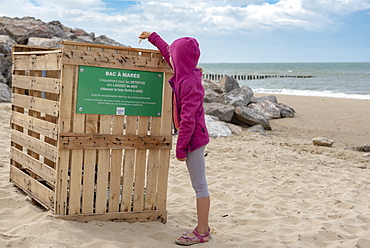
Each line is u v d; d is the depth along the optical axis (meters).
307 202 6.01
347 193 6.69
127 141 4.07
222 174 7.30
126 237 3.72
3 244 3.31
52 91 4.04
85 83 3.87
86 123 3.92
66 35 26.70
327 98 26.95
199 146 3.74
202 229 3.86
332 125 16.48
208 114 13.83
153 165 4.22
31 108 4.64
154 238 3.86
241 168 7.93
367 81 53.53
